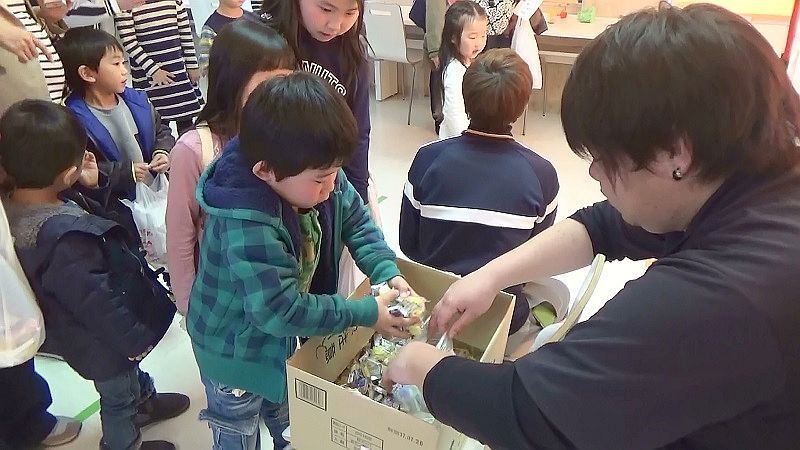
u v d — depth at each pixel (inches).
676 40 27.8
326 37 68.7
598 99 29.2
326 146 47.8
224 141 62.6
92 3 125.0
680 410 28.9
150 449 80.7
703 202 31.6
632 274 110.4
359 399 46.2
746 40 28.3
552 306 79.3
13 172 65.9
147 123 106.0
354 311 51.7
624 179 31.3
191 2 182.9
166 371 94.6
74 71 97.4
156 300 73.2
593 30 190.2
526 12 172.7
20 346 64.1
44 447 82.6
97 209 82.6
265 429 84.5
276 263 50.5
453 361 36.6
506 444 32.8
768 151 29.7
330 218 58.1
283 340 57.0
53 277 65.0
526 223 72.3
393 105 213.6
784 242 28.5
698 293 28.2
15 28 81.4
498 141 74.5
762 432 29.9
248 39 59.9
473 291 48.9
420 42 201.6
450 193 73.0
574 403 30.0
